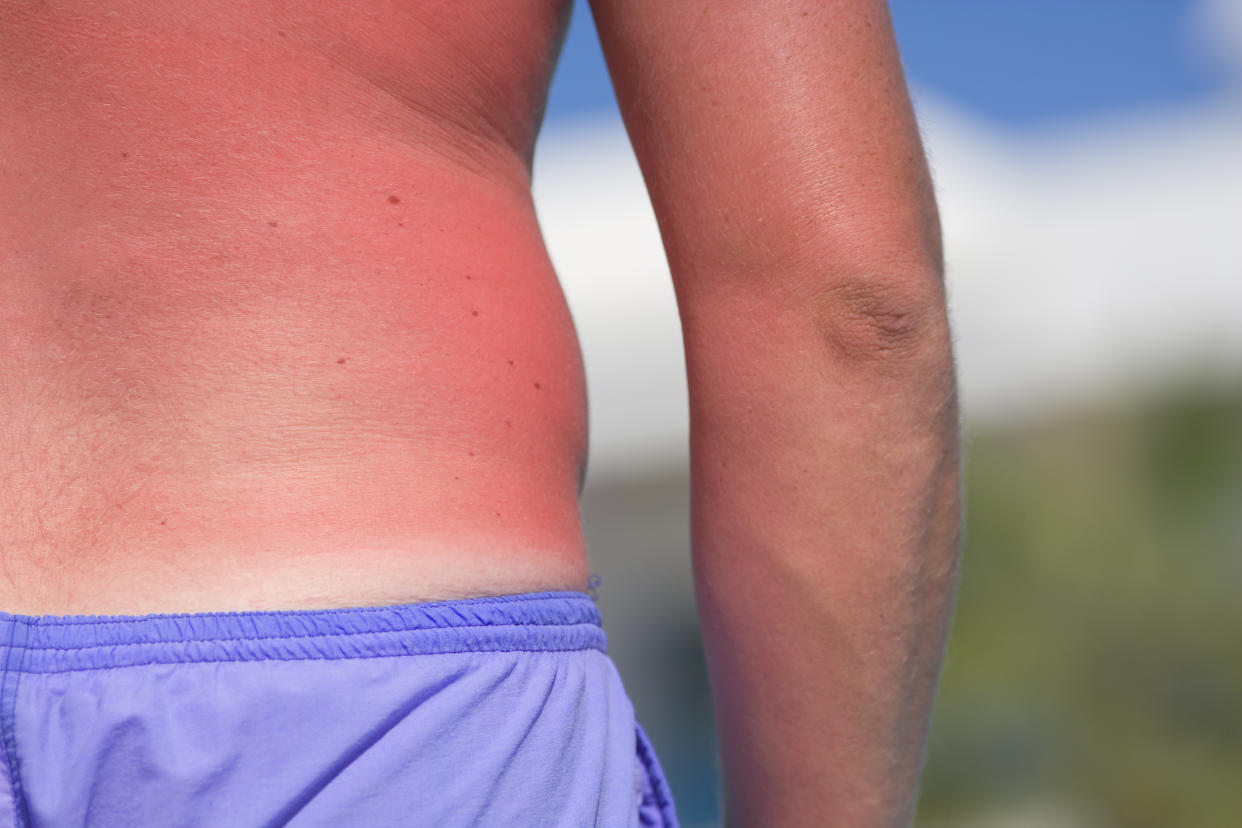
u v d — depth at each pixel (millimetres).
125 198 1015
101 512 979
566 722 1042
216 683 929
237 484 980
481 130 1136
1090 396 7227
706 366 1185
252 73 1035
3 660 946
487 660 997
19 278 1021
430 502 1013
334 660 948
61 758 923
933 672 1258
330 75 1053
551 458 1115
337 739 931
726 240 1142
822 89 1125
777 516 1171
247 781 916
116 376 996
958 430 1215
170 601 954
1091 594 6188
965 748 6090
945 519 1211
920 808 6027
